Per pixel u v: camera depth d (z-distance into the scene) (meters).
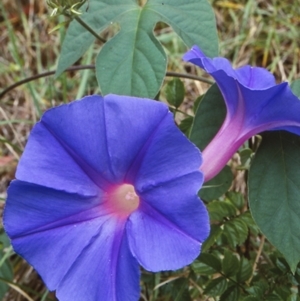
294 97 0.20
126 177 0.20
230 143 0.22
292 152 0.22
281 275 0.25
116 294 0.19
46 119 0.19
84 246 0.20
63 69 0.25
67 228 0.20
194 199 0.18
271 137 0.23
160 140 0.19
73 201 0.20
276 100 0.20
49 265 0.20
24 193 0.20
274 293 0.24
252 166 0.22
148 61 0.23
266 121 0.21
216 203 0.26
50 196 0.20
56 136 0.20
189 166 0.18
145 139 0.19
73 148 0.20
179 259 0.18
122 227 0.20
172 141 0.18
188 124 0.27
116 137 0.19
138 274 0.19
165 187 0.18
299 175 0.22
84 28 0.25
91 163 0.20
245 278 0.25
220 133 0.22
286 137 0.22
